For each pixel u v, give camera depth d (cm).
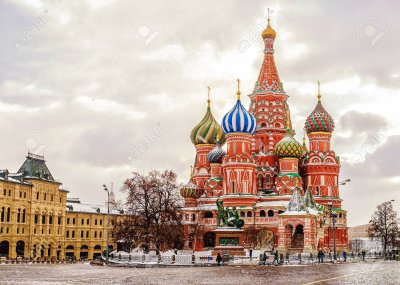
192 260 8219
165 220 11025
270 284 4278
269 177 13712
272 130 14262
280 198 12862
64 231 15612
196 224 13000
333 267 7300
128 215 11156
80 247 16575
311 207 11738
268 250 11219
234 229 9850
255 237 12250
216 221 13200
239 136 13150
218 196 13800
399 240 15200
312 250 10719
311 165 13850
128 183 11219
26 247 13725
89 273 6003
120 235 11000
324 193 13712
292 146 13238
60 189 15462
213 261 8575
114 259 9519
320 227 11906
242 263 8350
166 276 5369
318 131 14112
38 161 14650
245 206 12712
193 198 14112
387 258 11719
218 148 14425
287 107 14762
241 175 12938
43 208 14500
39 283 4391
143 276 5381
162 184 11200
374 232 14725
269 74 14688
